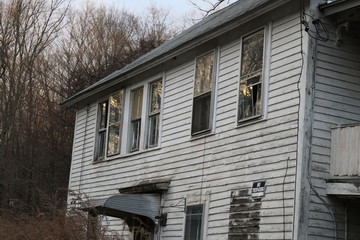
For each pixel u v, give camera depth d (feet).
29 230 42.16
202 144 46.85
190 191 47.01
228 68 45.14
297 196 35.27
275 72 39.73
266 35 41.09
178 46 49.08
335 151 35.60
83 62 125.49
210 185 44.70
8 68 101.60
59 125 112.68
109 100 64.39
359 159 33.73
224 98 45.01
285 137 37.63
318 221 35.12
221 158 44.09
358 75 38.22
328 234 35.22
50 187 104.68
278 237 36.42
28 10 104.83
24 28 103.81
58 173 108.27
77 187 67.72
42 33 106.63
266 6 39.04
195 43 47.65
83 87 116.67
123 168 58.54
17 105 102.01
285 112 38.06
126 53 125.18
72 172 70.08
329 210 35.47
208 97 47.11
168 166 50.93
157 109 54.85
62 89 118.83
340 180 34.86
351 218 36.11
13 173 101.50
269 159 38.78
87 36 131.03
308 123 35.96
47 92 117.08
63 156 109.19
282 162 37.45
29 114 110.93
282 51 39.37
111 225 58.39
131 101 59.77
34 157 108.47
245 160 41.27
